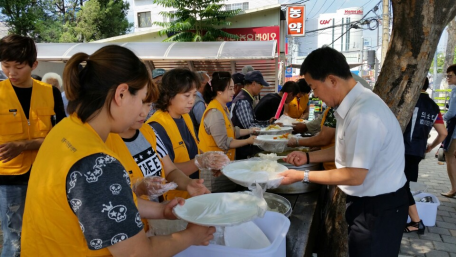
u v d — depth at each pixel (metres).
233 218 1.03
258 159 2.17
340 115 1.54
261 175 1.68
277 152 2.61
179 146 1.93
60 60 8.13
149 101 1.22
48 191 0.80
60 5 18.83
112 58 0.83
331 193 2.51
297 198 2.03
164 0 11.38
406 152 3.28
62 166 0.78
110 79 0.82
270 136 2.78
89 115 0.85
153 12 21.03
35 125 2.14
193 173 2.10
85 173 0.76
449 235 3.34
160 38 12.28
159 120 1.90
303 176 1.57
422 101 3.20
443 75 13.43
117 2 17.89
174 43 8.36
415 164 3.33
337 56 1.52
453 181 4.37
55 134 0.86
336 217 2.28
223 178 2.23
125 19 18.27
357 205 1.61
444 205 4.15
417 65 1.93
